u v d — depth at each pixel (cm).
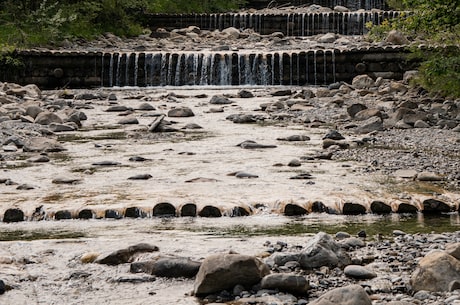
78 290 738
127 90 3238
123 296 720
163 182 1302
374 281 749
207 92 3056
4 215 1090
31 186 1269
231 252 829
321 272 778
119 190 1236
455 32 2434
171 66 3450
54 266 822
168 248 888
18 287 746
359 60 3266
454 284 702
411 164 1454
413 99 2500
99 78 3434
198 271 754
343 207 1120
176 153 1625
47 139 1711
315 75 3331
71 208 1109
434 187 1241
